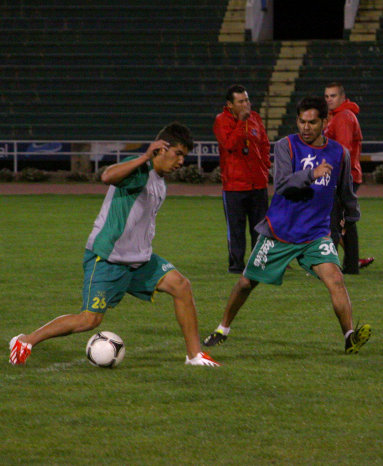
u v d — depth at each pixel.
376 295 21.75
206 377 13.87
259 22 75.62
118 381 13.63
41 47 74.38
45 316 19.08
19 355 14.44
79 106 69.38
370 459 10.26
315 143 15.47
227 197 25.05
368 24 74.81
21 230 35.03
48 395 12.84
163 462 10.16
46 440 10.91
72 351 15.73
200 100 69.94
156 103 68.88
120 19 76.25
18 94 70.38
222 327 16.31
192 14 76.88
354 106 24.03
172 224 37.31
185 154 13.95
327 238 15.59
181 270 25.64
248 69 71.06
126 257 14.07
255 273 15.80
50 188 55.56
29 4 78.44
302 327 17.89
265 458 10.29
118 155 61.09
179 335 17.16
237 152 24.80
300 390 13.14
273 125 67.31
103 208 14.20
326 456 10.36
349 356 15.38
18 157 62.25
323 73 70.44
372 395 12.88
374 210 43.34
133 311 19.61
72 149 61.81
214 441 10.87
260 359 15.17
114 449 10.58
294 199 15.33
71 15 77.75
